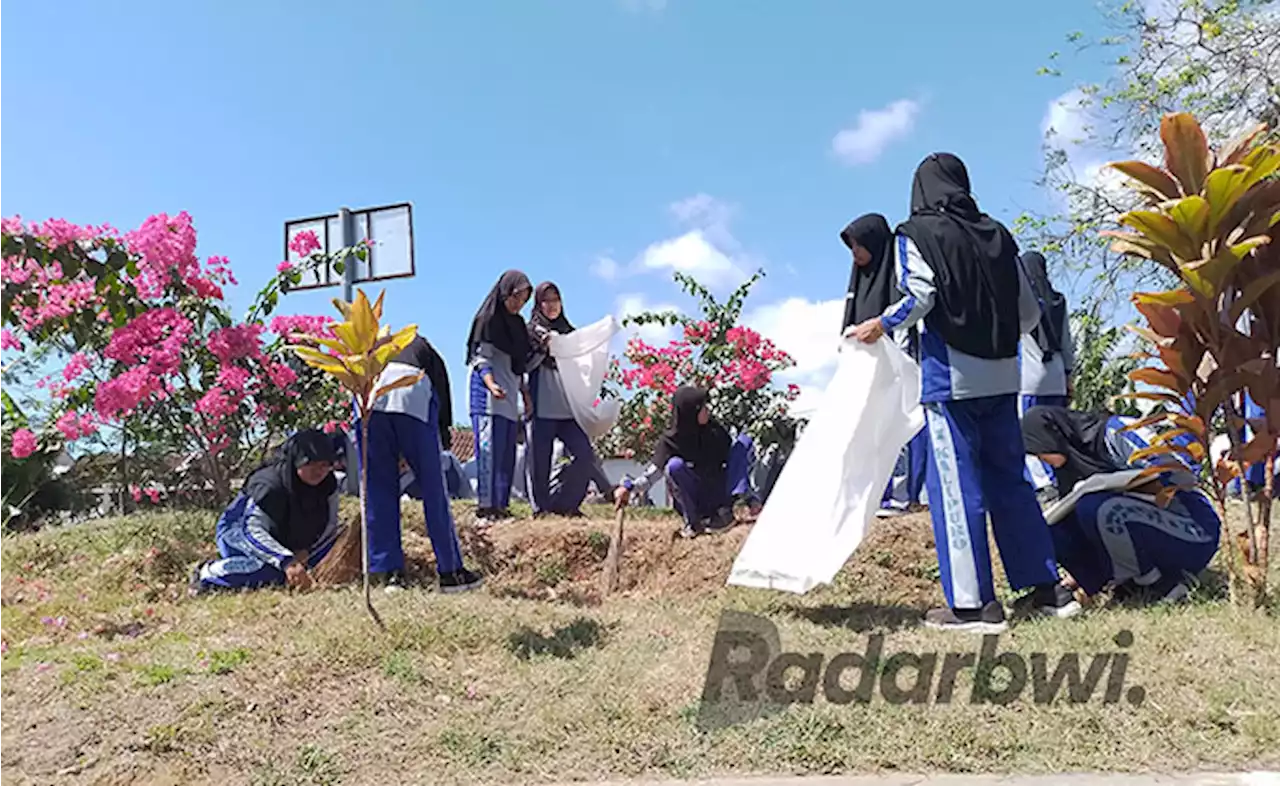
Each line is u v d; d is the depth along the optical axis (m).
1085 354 11.41
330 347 4.42
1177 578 4.84
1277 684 3.53
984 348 4.58
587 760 3.36
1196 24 12.11
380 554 5.60
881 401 4.88
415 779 3.29
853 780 3.16
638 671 3.99
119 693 3.73
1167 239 4.29
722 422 10.16
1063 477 5.27
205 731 3.47
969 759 3.25
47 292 6.15
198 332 7.11
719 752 3.36
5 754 3.35
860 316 5.64
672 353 10.55
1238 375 4.24
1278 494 6.46
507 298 7.21
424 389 5.65
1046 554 4.65
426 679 3.93
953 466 4.60
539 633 4.50
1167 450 4.55
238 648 4.20
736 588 5.54
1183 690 3.54
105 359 7.00
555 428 7.80
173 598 5.65
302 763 3.37
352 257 7.84
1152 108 12.09
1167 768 3.14
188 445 7.47
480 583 5.73
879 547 5.88
